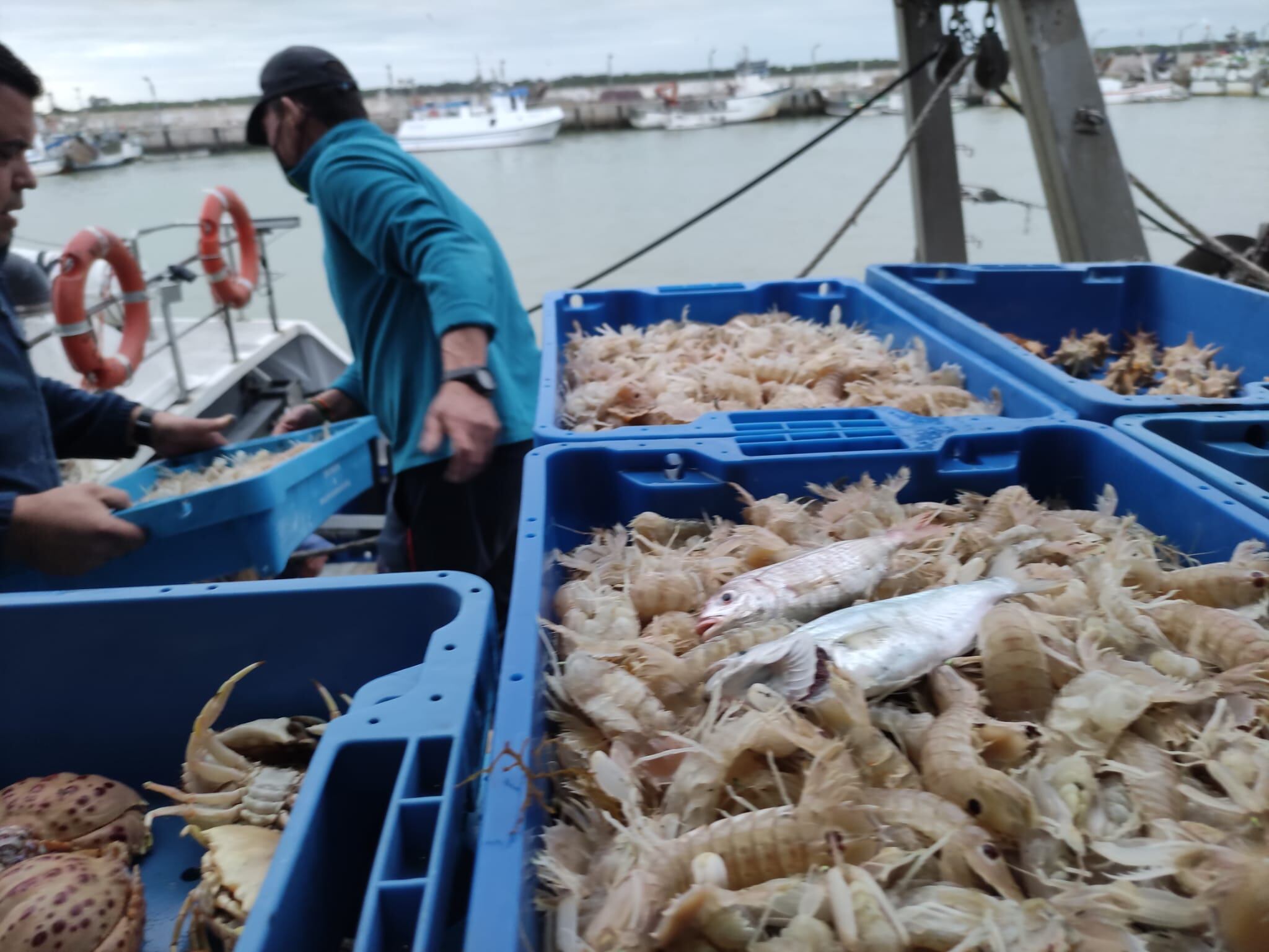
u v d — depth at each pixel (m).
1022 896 0.81
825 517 1.54
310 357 5.16
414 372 2.44
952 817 0.84
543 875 0.82
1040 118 3.30
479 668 1.03
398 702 0.95
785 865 0.81
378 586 1.20
